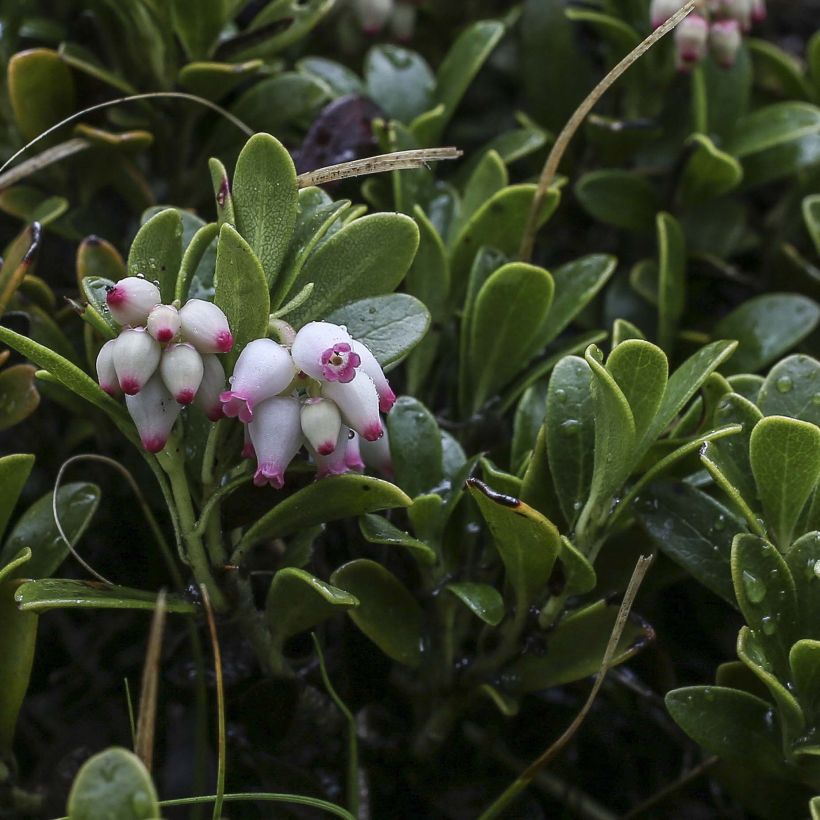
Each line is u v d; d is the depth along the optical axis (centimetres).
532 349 30
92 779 25
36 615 28
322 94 32
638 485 28
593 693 28
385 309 28
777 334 32
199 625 29
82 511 29
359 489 27
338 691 30
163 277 27
